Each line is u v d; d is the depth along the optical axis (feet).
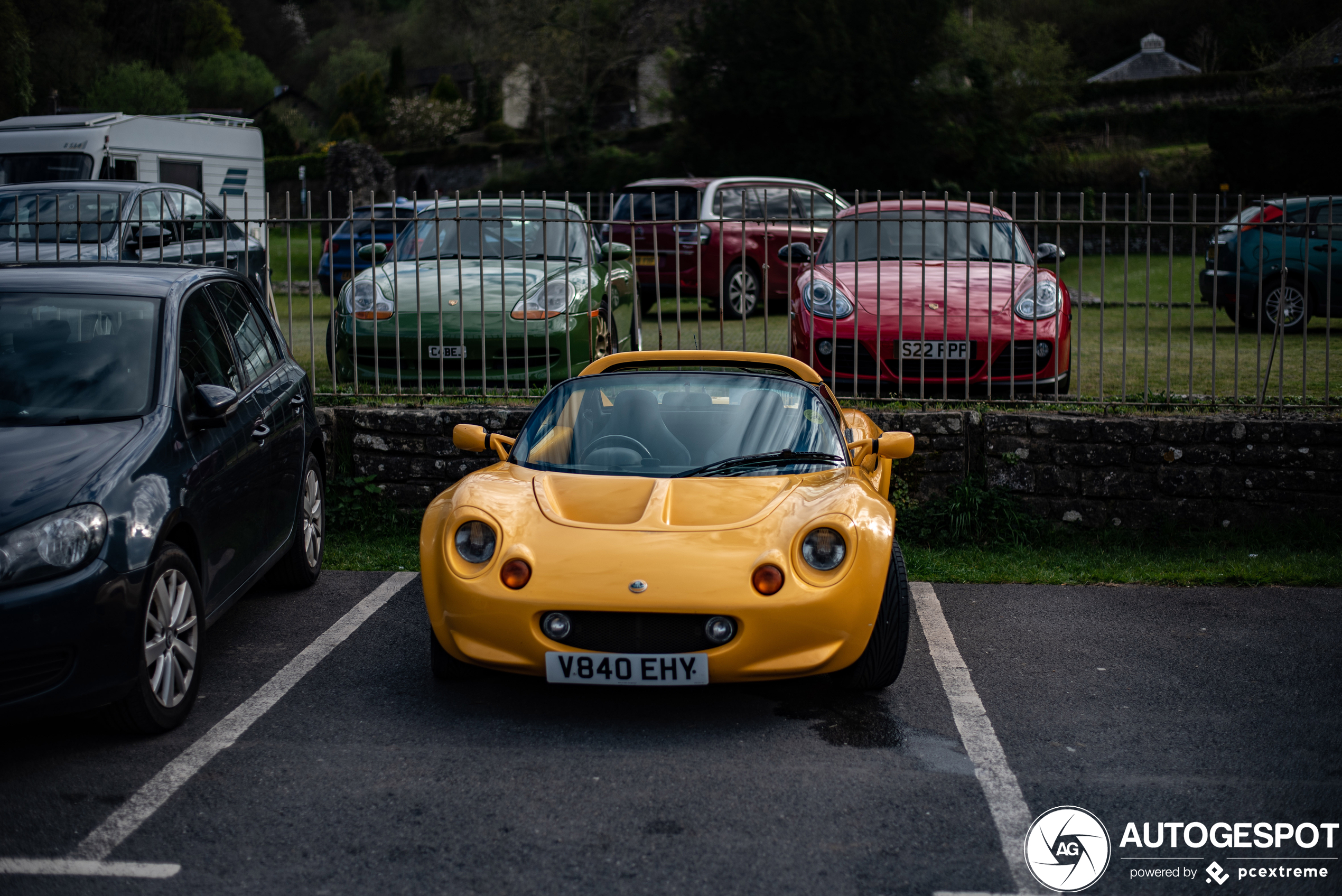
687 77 116.57
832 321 25.18
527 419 16.93
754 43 111.96
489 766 12.10
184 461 13.52
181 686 13.17
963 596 19.07
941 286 26.20
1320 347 37.32
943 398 23.49
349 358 26.84
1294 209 40.81
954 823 10.85
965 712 13.79
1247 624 17.38
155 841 10.43
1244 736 13.05
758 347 36.24
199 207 40.24
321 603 18.53
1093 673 15.25
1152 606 18.43
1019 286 25.93
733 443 15.49
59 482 11.92
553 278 27.20
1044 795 11.49
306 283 69.82
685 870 9.91
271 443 16.67
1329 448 21.76
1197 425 21.99
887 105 108.27
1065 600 18.85
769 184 48.55
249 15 243.19
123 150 50.47
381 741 12.78
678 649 12.71
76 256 28.94
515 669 12.94
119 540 11.87
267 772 11.93
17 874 9.82
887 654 13.97
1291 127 101.40
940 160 113.91
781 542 13.19
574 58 156.97
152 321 14.80
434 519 14.37
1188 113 132.57
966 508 22.34
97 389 13.75
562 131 163.43
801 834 10.57
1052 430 22.31
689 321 46.29
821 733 13.09
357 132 191.52
